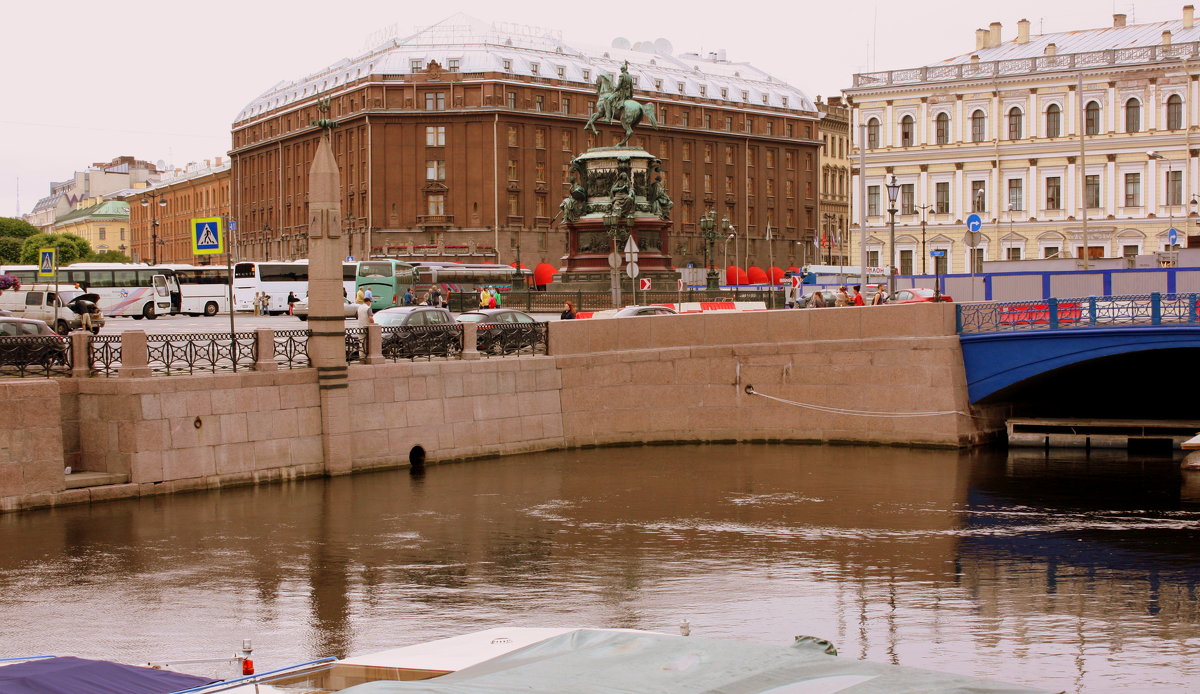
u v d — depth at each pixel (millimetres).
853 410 37344
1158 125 83562
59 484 26594
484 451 34688
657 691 7531
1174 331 34125
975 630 18328
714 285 74312
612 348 37688
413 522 26109
